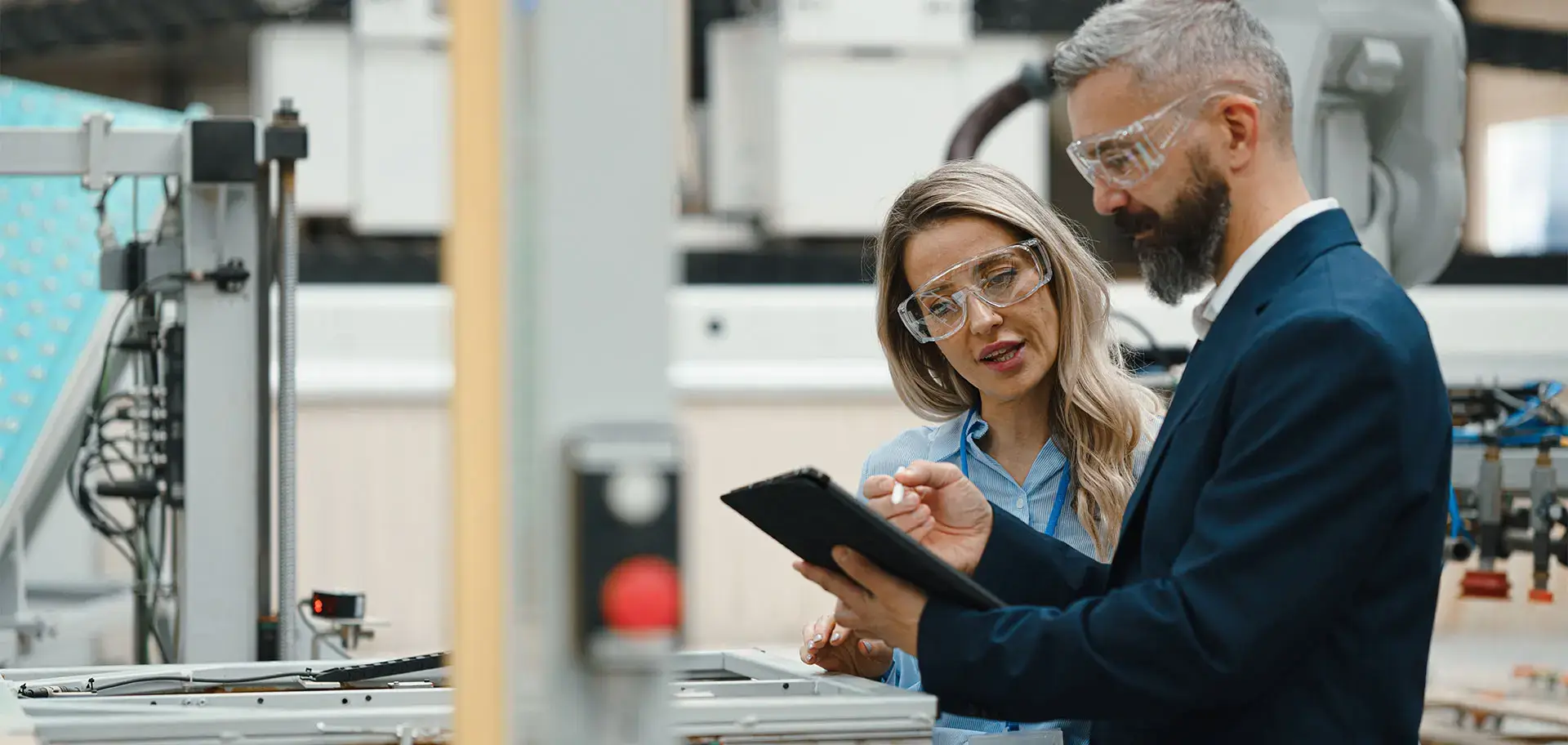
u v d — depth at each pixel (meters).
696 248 5.84
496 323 0.91
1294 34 2.63
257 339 2.49
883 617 1.36
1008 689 1.26
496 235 0.90
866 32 5.64
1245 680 1.21
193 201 2.39
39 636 2.92
